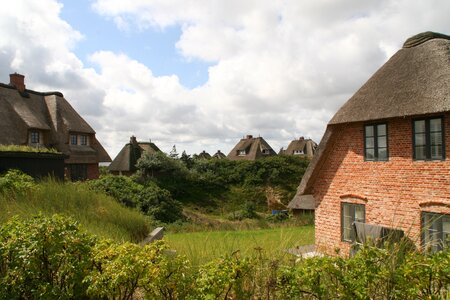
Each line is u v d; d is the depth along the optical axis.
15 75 28.61
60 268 4.00
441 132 10.30
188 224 23.11
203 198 35.66
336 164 13.47
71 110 31.23
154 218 22.84
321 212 14.02
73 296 3.96
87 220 8.71
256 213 32.28
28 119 26.16
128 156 41.47
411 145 11.04
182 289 3.59
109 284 3.54
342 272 3.64
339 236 13.20
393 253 3.97
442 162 10.23
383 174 11.80
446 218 10.08
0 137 23.77
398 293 3.53
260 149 58.34
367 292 3.50
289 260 4.41
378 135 12.03
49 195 10.04
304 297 3.71
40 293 3.68
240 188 38.22
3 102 26.08
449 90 10.00
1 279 3.82
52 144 28.20
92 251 3.98
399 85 11.62
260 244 6.32
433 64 11.12
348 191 12.96
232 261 3.75
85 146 31.14
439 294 3.60
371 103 12.05
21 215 7.43
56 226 3.97
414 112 10.48
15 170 11.74
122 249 3.74
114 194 21.78
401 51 12.79
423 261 3.67
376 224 11.95
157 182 34.97
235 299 3.75
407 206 11.07
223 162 41.47
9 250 3.78
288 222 25.27
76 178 29.30
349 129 12.99
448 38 12.87
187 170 38.00
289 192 37.38
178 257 3.78
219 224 24.41
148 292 3.57
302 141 65.81
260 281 3.91
